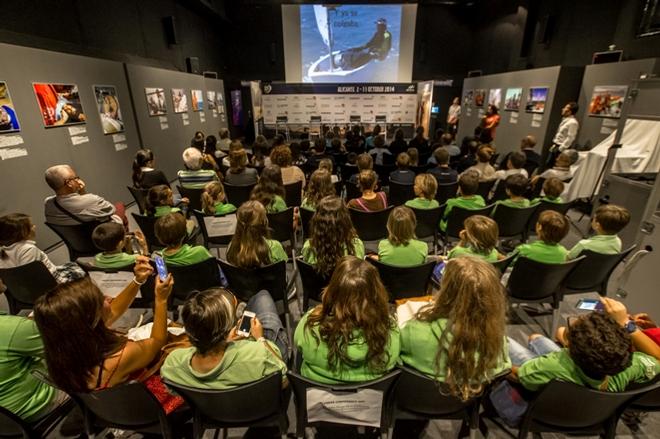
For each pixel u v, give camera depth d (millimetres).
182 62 9102
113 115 5387
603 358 1098
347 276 1259
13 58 3635
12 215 2223
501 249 3754
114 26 6285
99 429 1498
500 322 1243
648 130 4160
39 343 1350
